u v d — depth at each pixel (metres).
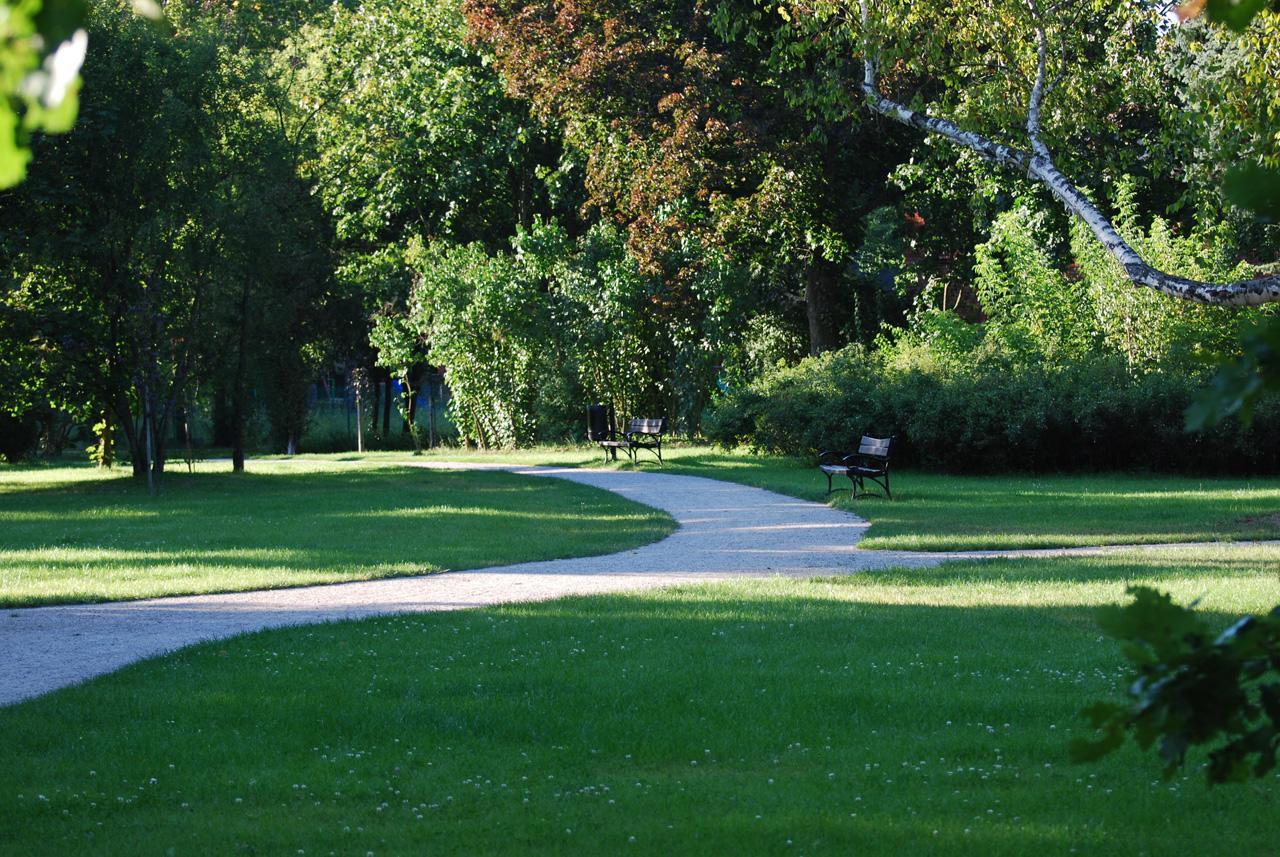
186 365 31.62
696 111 32.12
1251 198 2.02
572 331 40.06
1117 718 2.52
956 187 33.78
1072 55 16.80
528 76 35.84
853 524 18.98
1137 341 29.05
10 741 7.48
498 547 16.98
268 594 13.55
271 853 5.51
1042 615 10.79
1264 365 2.13
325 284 47.06
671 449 38.31
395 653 9.79
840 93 19.23
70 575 15.01
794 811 5.95
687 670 8.95
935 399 28.30
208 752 7.20
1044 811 5.93
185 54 30.17
